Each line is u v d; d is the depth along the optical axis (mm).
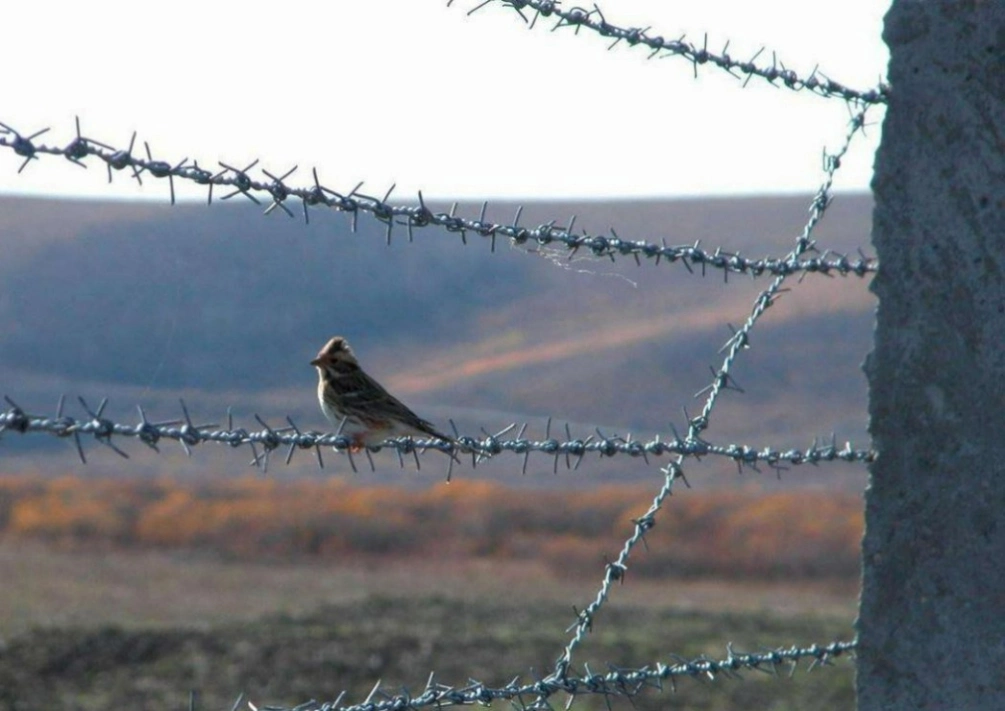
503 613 64062
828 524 109375
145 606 77750
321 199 11805
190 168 11094
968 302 12953
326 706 11750
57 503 117250
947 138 13023
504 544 107062
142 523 109000
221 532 107000
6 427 9875
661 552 99500
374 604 64625
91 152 10609
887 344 13188
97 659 52781
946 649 13008
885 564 13211
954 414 12984
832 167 14680
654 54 13453
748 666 13992
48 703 47562
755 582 93500
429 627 59312
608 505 118625
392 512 116125
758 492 143000
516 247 13492
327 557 102875
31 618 71000
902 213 13141
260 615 65875
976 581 12914
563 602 69375
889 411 13188
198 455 187625
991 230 12883
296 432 12492
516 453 13438
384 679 50938
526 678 51000
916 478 13102
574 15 12992
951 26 12992
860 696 13297
